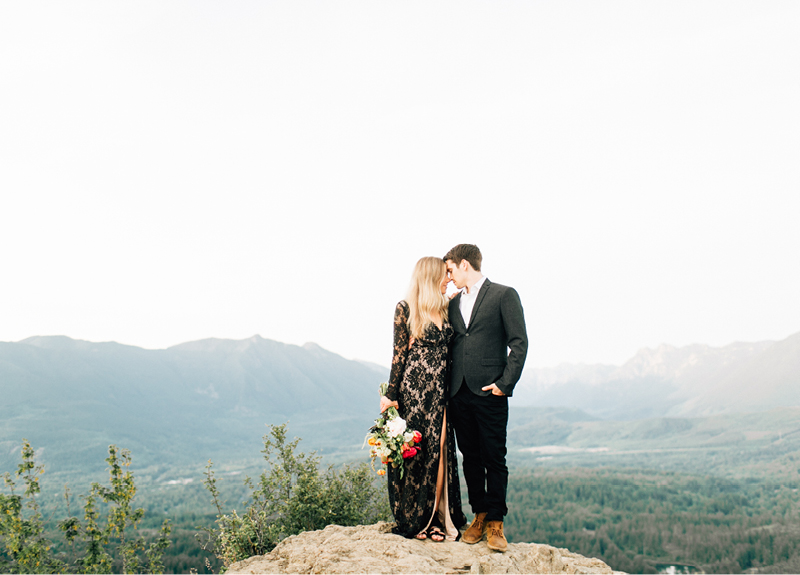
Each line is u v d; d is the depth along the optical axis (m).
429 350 3.96
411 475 3.91
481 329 3.84
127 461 7.14
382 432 3.83
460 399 3.91
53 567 6.59
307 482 5.64
